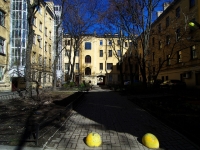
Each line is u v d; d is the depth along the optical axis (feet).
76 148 14.21
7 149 13.43
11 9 78.23
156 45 119.75
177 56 92.99
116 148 14.40
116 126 20.76
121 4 65.67
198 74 77.00
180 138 16.75
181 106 32.65
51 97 48.42
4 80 69.67
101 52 165.27
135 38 73.46
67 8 77.82
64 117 24.08
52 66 82.69
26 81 44.39
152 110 29.60
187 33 73.56
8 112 27.25
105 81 165.17
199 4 53.93
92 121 23.04
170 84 81.92
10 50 76.69
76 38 102.63
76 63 161.99
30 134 15.24
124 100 46.91
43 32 107.34
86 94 65.67
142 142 15.37
